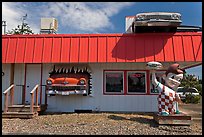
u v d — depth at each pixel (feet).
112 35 45.39
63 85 42.04
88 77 44.91
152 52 43.39
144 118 36.32
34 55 44.60
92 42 45.09
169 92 32.76
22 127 30.48
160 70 44.37
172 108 32.58
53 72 45.11
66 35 46.09
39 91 45.44
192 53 42.83
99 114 39.99
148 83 44.57
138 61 42.91
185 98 84.79
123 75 45.09
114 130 28.60
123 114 40.57
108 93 44.88
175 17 41.60
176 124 30.99
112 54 43.73
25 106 39.37
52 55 44.34
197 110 54.49
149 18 41.68
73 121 33.86
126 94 44.62
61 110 44.93
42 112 42.78
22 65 46.19
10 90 41.60
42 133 27.02
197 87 108.68
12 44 45.65
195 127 30.83
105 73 45.32
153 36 44.70
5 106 38.50
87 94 44.42
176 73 33.86
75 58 43.78
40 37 46.11
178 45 43.68
